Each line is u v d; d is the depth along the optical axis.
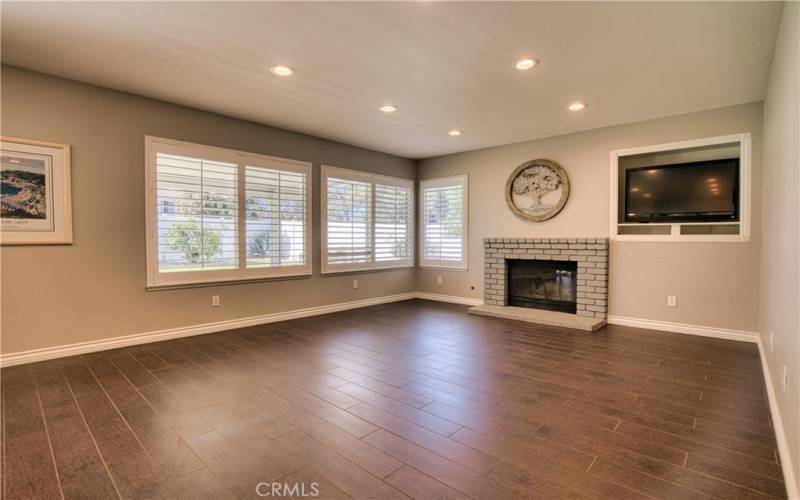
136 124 3.86
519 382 2.98
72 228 3.54
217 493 1.72
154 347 3.86
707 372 3.18
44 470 1.88
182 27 2.61
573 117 4.48
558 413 2.47
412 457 1.99
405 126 4.86
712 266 4.23
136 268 3.90
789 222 2.05
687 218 4.37
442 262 6.61
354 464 1.93
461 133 5.20
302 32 2.66
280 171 4.98
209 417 2.42
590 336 4.30
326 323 4.95
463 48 2.88
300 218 5.23
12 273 3.28
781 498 1.68
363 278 6.11
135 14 2.46
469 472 1.87
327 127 4.94
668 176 4.48
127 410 2.51
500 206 5.89
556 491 1.73
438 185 6.66
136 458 1.98
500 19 2.49
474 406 2.58
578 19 2.48
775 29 2.57
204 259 4.34
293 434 2.22
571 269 5.23
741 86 3.55
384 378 3.07
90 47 2.90
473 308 5.58
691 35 2.67
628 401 2.64
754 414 2.45
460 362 3.45
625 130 4.73
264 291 4.90
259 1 2.31
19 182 3.29
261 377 3.09
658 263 4.55
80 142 3.56
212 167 4.37
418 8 2.38
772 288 2.85
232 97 3.90
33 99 3.33
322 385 2.93
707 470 1.87
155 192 3.99
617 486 1.76
